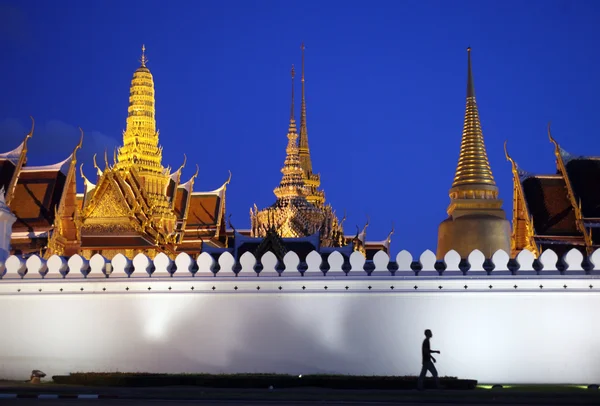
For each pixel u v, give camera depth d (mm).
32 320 36406
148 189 71625
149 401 26406
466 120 57500
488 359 34031
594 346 33812
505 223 54625
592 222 59312
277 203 77188
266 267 35469
